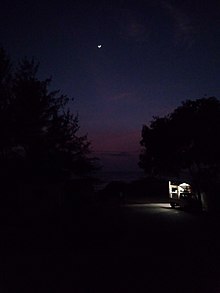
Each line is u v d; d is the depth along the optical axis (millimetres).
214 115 41125
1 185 28703
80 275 11773
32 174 29703
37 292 10039
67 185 43344
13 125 27234
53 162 31062
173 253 15469
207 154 41281
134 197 62750
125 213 34656
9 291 10125
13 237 19641
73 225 25344
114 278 11422
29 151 29625
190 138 41625
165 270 12438
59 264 13367
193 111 41719
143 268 12719
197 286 10539
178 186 42500
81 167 36188
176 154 42594
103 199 53781
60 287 10492
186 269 12602
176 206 43156
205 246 17141
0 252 15531
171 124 42062
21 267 12867
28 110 28266
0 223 25141
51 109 30781
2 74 27438
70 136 33562
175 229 23406
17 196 29312
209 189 38656
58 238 19438
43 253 15336
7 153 28281
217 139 40938
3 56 27500
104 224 25859
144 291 10078
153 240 18891
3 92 27422
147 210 38281
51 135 31516
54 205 35656
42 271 12312
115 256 14797
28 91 28625
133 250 16109
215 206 36875
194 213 35094
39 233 21172
